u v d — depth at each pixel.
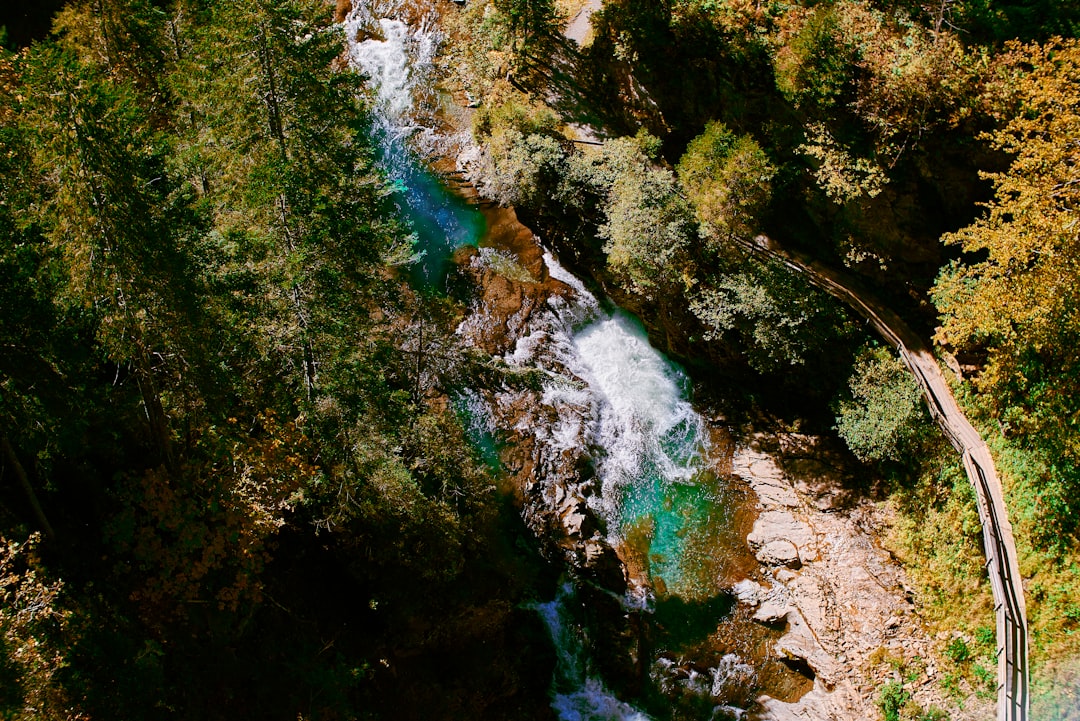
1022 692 22.62
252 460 20.19
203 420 19.31
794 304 30.08
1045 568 24.50
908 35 30.59
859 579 27.53
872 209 30.61
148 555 18.86
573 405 30.69
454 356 28.67
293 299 18.36
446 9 41.53
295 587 21.84
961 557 26.16
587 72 37.72
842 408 29.69
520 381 30.34
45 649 15.91
